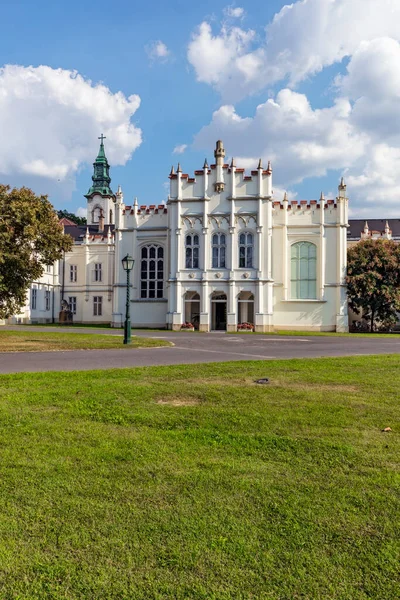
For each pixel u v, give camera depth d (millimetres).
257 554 3771
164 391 9906
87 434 6863
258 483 5055
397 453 6031
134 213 49688
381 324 49875
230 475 5297
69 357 17562
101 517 4344
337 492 4844
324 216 47969
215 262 45375
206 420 7578
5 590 3389
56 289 59969
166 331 41531
